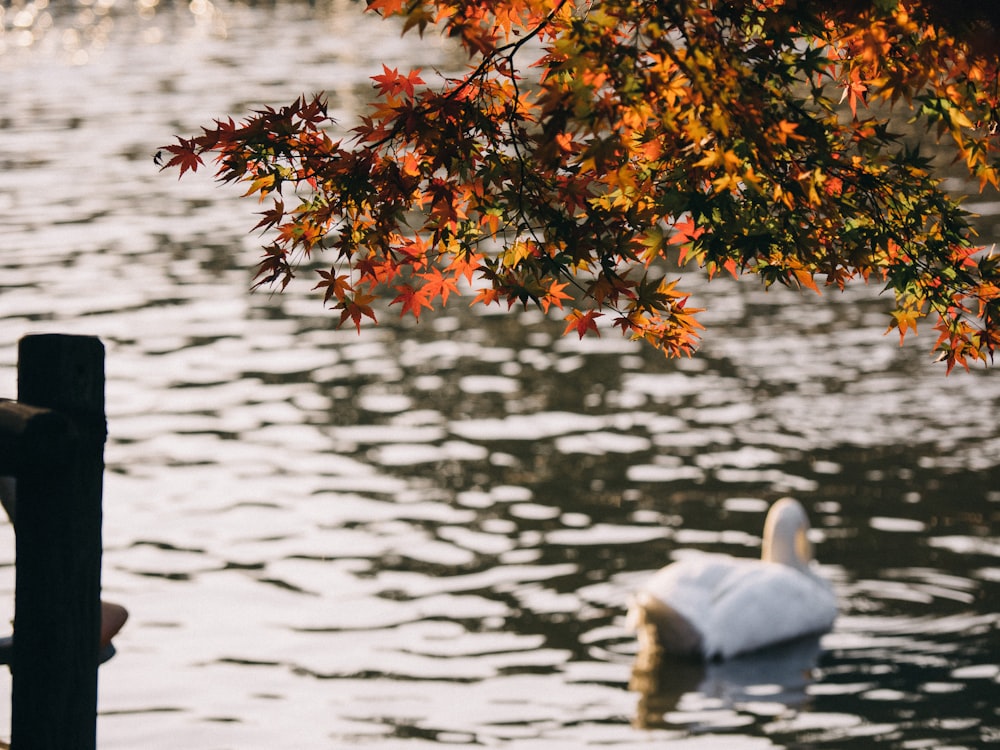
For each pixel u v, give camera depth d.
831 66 7.36
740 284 34.31
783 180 6.79
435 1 6.79
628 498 21.28
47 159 48.84
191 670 16.08
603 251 7.14
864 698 15.81
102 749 14.44
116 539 19.61
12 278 33.88
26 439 5.72
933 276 7.33
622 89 6.14
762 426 24.27
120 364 27.75
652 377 27.09
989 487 21.55
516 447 23.48
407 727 14.98
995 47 6.37
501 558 19.22
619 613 17.72
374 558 19.17
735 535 19.94
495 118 7.22
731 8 6.62
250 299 32.62
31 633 6.11
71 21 104.06
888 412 24.89
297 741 14.64
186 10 111.94
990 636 17.11
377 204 7.30
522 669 16.31
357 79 67.38
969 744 14.75
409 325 31.00
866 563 19.17
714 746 14.79
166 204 42.41
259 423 24.59
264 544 19.55
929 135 46.97
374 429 24.31
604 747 14.70
